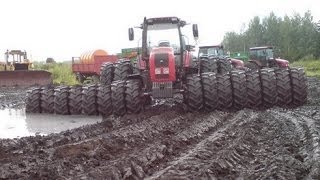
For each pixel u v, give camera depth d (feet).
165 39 38.52
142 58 38.45
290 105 39.81
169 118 32.89
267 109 38.14
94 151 21.08
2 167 18.40
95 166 18.72
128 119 33.06
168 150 21.53
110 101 37.37
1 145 23.80
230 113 35.96
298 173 17.01
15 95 67.05
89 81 85.46
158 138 25.27
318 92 57.16
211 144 22.62
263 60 85.40
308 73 122.42
